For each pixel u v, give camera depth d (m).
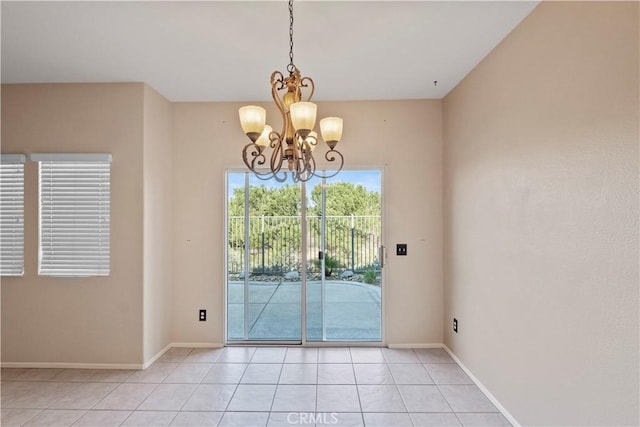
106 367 2.84
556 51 1.69
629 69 1.29
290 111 1.63
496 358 2.27
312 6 1.84
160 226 3.13
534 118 1.87
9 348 2.87
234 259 3.45
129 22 1.99
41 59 2.45
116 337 2.84
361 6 1.84
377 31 2.10
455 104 2.98
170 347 3.31
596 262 1.45
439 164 3.30
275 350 3.25
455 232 2.98
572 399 1.58
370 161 3.32
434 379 2.65
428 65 2.57
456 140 2.95
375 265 3.39
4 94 2.88
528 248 1.92
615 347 1.35
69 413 2.20
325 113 3.32
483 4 1.83
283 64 2.55
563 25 1.64
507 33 2.12
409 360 3.00
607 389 1.39
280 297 3.45
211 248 3.34
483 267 2.46
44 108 2.86
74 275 2.83
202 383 2.60
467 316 2.73
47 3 1.79
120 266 2.84
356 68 2.62
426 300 3.30
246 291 3.45
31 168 2.86
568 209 1.61
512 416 2.07
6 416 2.17
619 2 1.33
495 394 2.28
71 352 2.85
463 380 2.63
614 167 1.36
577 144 1.55
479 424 2.07
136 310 2.84
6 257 2.87
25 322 2.86
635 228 1.27
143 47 2.29
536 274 1.85
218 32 2.10
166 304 3.24
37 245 2.85
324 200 3.40
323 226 3.42
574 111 1.57
